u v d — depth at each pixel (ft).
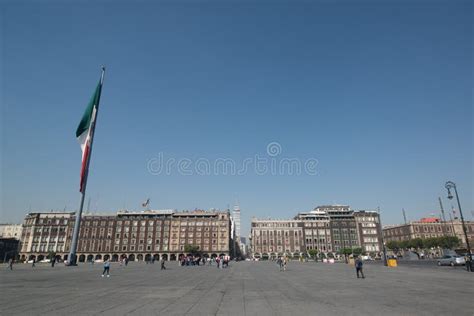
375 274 112.98
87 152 165.78
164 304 44.78
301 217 545.03
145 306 42.91
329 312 38.70
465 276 97.60
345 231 523.29
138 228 473.67
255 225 526.98
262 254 511.81
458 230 490.49
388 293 57.47
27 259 463.83
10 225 602.44
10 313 37.45
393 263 178.40
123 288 66.18
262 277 104.22
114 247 465.06
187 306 43.14
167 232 473.67
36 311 38.68
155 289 64.69
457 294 55.21
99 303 45.29
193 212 494.59
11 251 477.77
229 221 504.43
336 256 510.17
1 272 120.06
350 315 36.83
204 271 146.30
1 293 56.13
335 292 59.67
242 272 137.08
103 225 474.08
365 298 51.01
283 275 114.52
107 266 104.42
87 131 166.50
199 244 469.16
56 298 50.06
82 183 161.48
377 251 512.63
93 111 170.09
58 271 129.18
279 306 43.32
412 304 44.57
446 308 41.27
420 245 416.87
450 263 161.27
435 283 76.13
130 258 463.83
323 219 544.21
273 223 527.40
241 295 55.47
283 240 518.37
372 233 522.06
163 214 486.79
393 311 39.29
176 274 120.78
